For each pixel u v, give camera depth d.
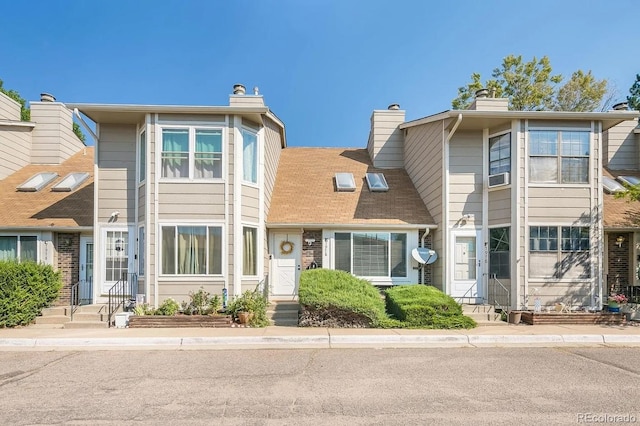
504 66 29.20
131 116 12.44
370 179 15.70
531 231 11.98
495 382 6.26
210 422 4.81
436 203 13.48
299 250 13.77
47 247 12.97
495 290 12.41
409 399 5.54
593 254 11.94
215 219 11.91
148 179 11.91
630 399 5.55
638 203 13.68
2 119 15.96
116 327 10.56
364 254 13.45
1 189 14.89
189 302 11.69
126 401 5.50
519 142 12.09
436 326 10.40
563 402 5.43
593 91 28.94
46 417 4.98
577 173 12.12
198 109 11.84
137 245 12.70
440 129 13.27
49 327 10.78
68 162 17.00
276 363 7.39
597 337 9.32
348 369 6.98
